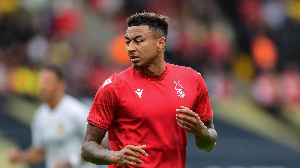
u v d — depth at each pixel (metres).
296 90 55.28
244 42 58.53
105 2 57.62
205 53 53.97
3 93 44.53
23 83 45.53
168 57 51.53
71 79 46.09
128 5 58.12
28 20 52.94
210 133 14.92
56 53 48.78
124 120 14.66
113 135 14.98
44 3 53.72
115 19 57.38
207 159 37.16
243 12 60.34
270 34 61.09
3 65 46.69
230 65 55.44
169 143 14.72
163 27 14.75
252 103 51.56
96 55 51.47
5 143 36.41
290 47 61.50
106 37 55.62
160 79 14.90
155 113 14.53
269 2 62.28
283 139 43.72
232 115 46.03
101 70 48.56
